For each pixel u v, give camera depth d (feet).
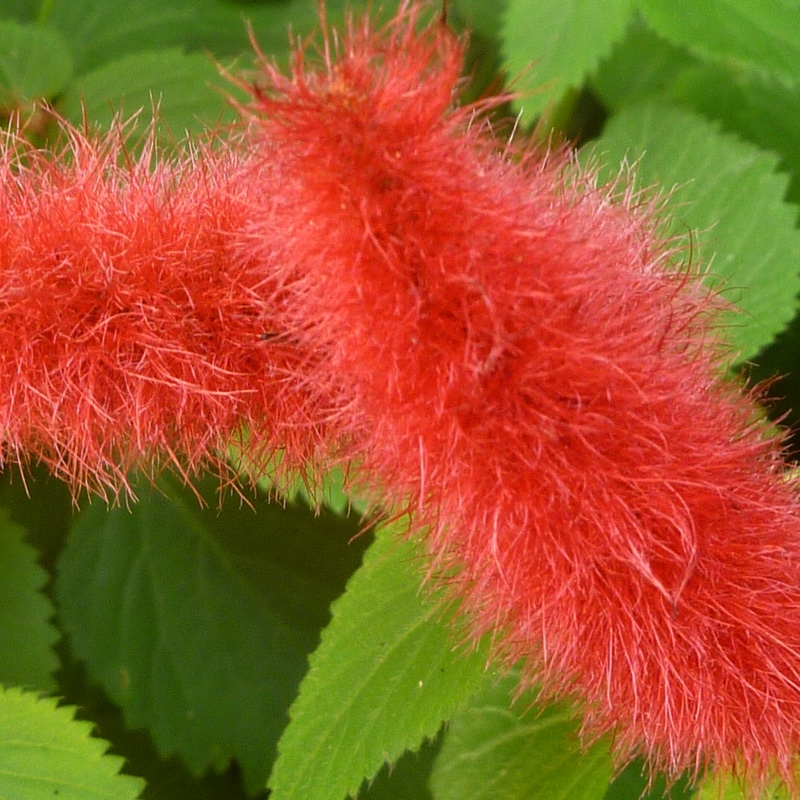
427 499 0.55
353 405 0.54
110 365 0.56
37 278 0.55
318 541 0.72
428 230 0.51
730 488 0.54
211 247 0.55
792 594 0.54
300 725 0.58
